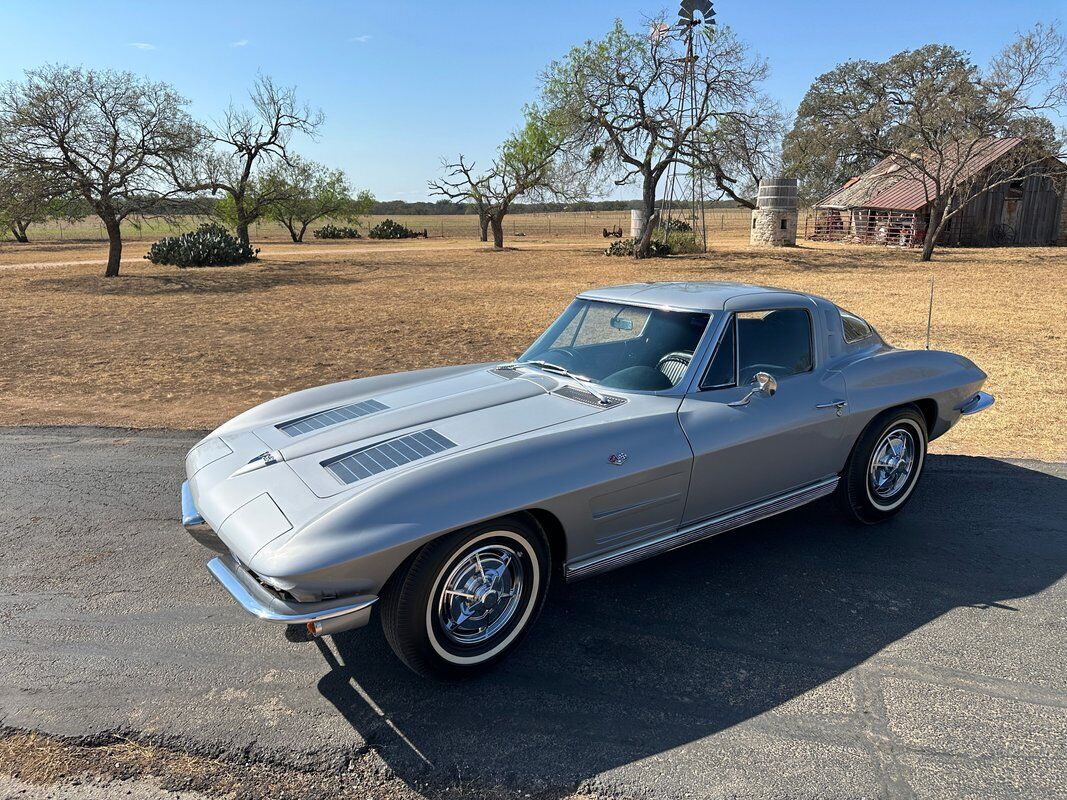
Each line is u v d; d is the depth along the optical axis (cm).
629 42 3369
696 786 246
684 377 373
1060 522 457
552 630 345
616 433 332
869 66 5059
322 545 261
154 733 275
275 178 5422
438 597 289
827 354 429
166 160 2636
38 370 1024
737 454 366
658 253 3672
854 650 325
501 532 297
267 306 1806
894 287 2061
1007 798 239
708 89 3164
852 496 439
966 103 2783
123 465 586
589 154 3484
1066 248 3806
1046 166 3956
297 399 404
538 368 419
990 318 1430
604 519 327
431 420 346
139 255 4012
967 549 422
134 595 381
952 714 281
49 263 3375
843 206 4738
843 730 273
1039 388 838
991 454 595
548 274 2766
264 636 344
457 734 274
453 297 1975
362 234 8212
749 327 396
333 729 277
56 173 2495
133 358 1112
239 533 281
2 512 489
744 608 362
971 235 4062
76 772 255
